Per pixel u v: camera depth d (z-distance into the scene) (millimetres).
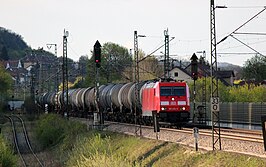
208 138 54125
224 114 95812
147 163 51656
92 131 83438
